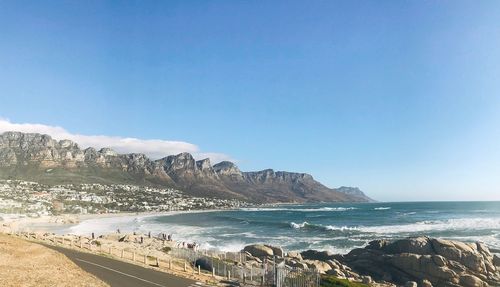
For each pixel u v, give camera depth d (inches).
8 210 6884.8
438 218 6446.9
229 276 1502.2
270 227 5452.8
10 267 1181.1
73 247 2075.5
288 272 1347.2
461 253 2020.2
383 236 3735.2
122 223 6569.9
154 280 1296.8
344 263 2294.5
